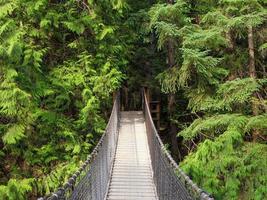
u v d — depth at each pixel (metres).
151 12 12.08
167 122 16.28
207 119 9.86
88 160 5.65
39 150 11.31
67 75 12.50
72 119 12.33
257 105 9.90
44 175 11.09
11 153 11.09
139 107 18.30
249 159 8.88
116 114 13.24
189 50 9.77
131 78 16.78
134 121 15.35
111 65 13.30
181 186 4.55
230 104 10.15
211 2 12.07
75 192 4.34
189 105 10.71
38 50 12.03
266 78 10.14
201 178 8.92
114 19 13.99
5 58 10.39
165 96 16.59
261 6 10.09
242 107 10.24
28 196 10.53
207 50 9.95
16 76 10.36
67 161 11.40
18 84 10.67
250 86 9.39
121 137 13.16
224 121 9.34
